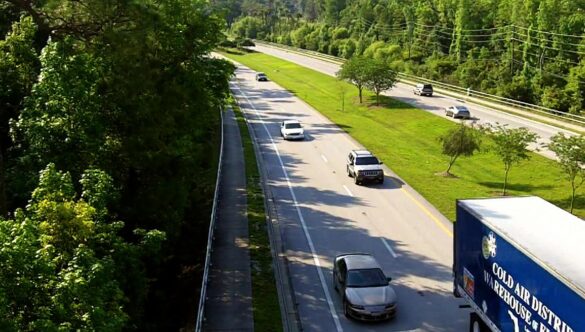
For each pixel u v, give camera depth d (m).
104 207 15.97
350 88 81.69
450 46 107.62
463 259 17.98
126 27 20.34
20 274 10.88
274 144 49.69
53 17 20.50
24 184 18.81
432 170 39.66
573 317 12.05
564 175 36.69
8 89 22.62
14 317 10.83
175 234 24.50
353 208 31.61
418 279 22.56
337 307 20.44
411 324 19.09
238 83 92.62
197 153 29.83
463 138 37.34
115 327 11.88
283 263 24.41
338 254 25.27
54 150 19.59
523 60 86.19
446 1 114.38
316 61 117.94
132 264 17.41
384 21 131.50
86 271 12.44
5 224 11.24
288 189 35.75
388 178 37.69
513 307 14.70
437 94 74.19
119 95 22.16
